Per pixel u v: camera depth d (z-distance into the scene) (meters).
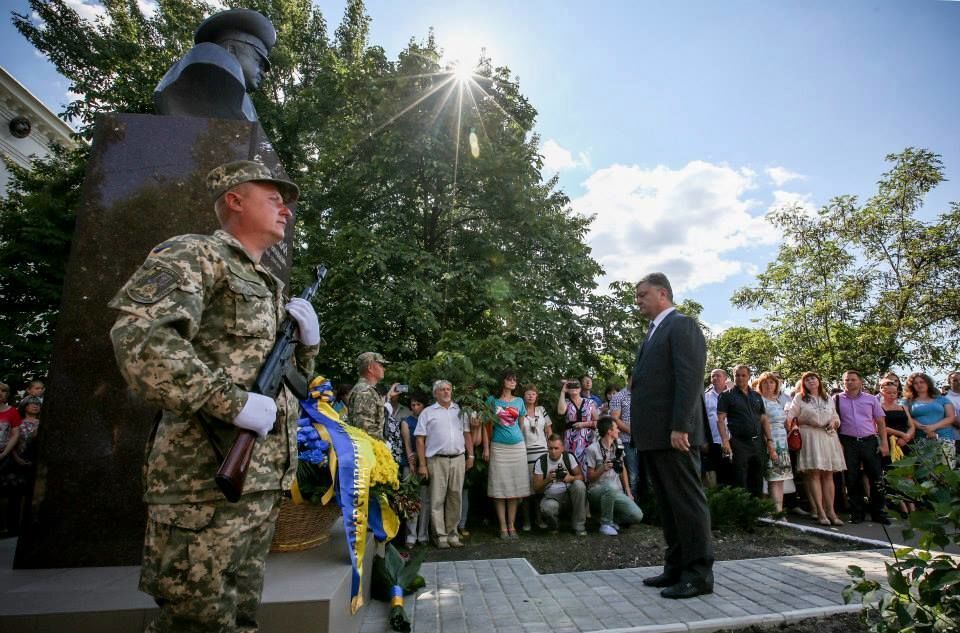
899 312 18.08
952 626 2.22
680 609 3.50
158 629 1.69
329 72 14.52
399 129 11.59
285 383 1.97
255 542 1.94
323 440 3.41
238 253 1.91
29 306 12.35
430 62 11.78
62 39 15.27
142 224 3.38
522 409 7.19
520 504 7.86
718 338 21.94
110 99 12.95
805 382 7.36
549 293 11.46
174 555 1.65
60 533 3.02
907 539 2.48
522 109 13.80
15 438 7.57
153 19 16.83
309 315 2.13
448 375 7.50
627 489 7.09
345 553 3.34
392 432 6.97
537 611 3.55
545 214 12.44
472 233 12.32
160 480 1.68
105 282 3.28
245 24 4.56
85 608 2.35
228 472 1.48
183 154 3.50
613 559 5.31
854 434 7.36
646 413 4.04
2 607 2.36
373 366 5.63
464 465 6.55
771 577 4.22
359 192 12.05
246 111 4.21
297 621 2.40
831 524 7.06
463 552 5.94
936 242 17.97
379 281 10.83
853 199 19.14
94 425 3.12
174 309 1.57
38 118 17.67
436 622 3.38
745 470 7.04
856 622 3.26
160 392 1.48
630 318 11.45
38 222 12.02
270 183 2.06
